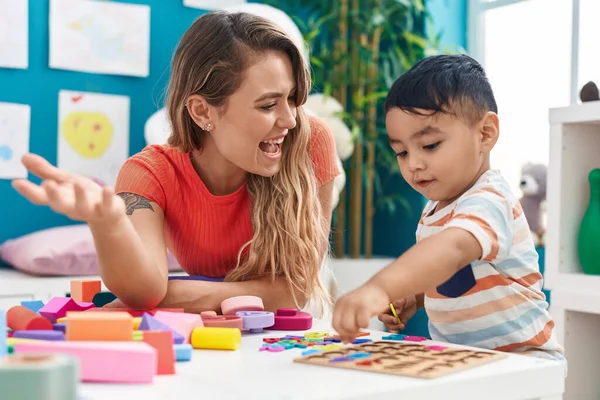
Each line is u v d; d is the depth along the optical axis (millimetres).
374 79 2938
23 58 2594
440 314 1027
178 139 1160
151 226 1129
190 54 1090
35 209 2648
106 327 662
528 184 2426
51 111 2656
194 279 1169
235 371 677
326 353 750
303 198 1175
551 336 1002
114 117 2752
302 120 1164
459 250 811
